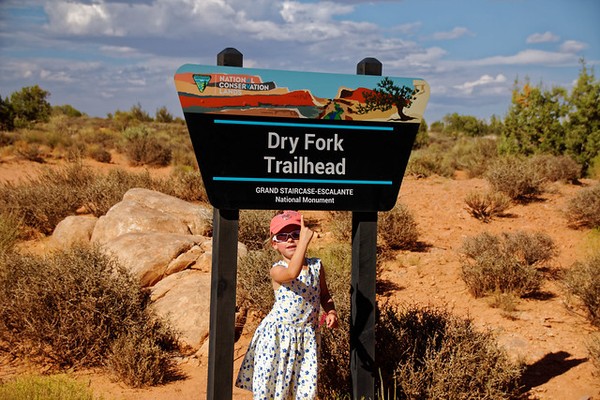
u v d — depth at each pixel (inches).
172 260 300.0
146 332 242.1
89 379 222.4
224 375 169.6
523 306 291.6
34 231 435.5
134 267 289.6
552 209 462.9
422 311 221.6
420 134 1423.5
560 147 682.8
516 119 705.6
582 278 285.7
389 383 192.7
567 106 680.4
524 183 490.6
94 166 829.2
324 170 176.7
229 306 169.2
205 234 387.9
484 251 341.1
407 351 195.0
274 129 171.0
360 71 183.2
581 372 225.9
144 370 219.6
